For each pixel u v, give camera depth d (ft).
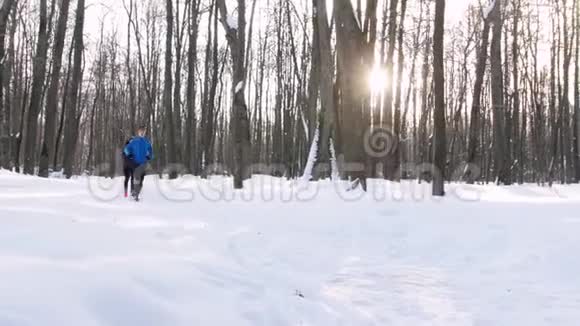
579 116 84.23
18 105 100.37
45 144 58.29
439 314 14.83
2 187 32.60
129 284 11.59
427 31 81.51
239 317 12.33
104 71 122.93
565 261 19.49
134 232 18.34
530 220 25.25
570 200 34.19
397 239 24.86
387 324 13.93
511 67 88.99
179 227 22.35
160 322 10.66
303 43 98.02
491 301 16.10
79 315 9.53
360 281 18.12
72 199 27.32
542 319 14.51
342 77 38.09
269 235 24.63
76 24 65.62
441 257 22.12
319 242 24.26
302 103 90.43
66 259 12.36
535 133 95.14
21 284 9.89
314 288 16.61
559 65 88.38
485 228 24.62
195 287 13.15
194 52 79.61
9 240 13.26
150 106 99.25
